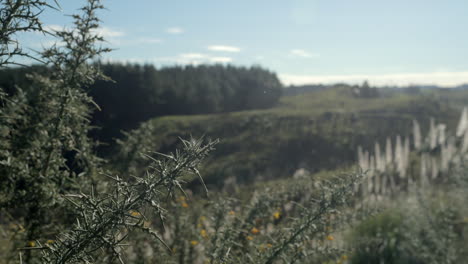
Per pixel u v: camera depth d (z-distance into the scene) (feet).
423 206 21.17
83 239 4.63
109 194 4.81
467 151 44.50
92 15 7.76
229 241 9.59
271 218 12.85
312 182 12.94
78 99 8.54
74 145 9.36
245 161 111.45
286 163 110.11
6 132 7.88
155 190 4.64
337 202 8.64
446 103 172.76
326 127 140.05
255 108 206.39
